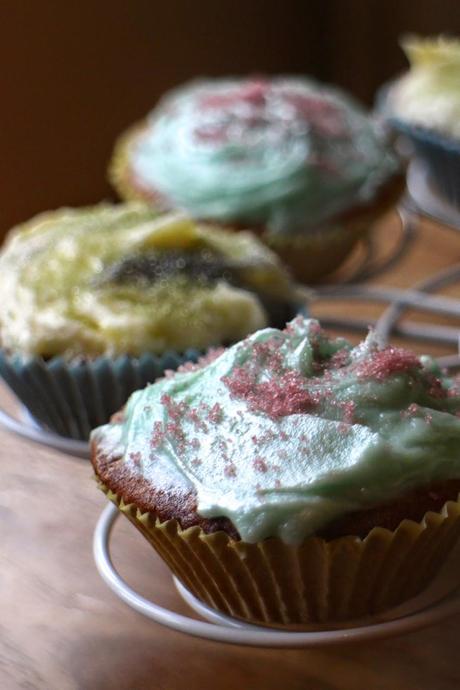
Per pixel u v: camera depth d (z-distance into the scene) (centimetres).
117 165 55
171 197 51
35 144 69
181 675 32
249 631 32
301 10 81
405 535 31
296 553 31
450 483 32
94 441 35
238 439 32
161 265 42
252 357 34
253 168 50
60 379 40
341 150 51
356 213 50
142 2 71
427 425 32
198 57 76
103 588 35
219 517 32
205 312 41
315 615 33
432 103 53
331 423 32
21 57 66
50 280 42
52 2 67
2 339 42
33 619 34
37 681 32
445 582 34
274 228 49
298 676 32
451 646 33
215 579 33
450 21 76
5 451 41
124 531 36
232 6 77
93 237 44
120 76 72
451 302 47
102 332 40
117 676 32
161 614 32
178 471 33
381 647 33
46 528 37
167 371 35
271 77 82
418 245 53
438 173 52
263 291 43
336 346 34
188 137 52
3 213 69
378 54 81
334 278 51
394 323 46
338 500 31
